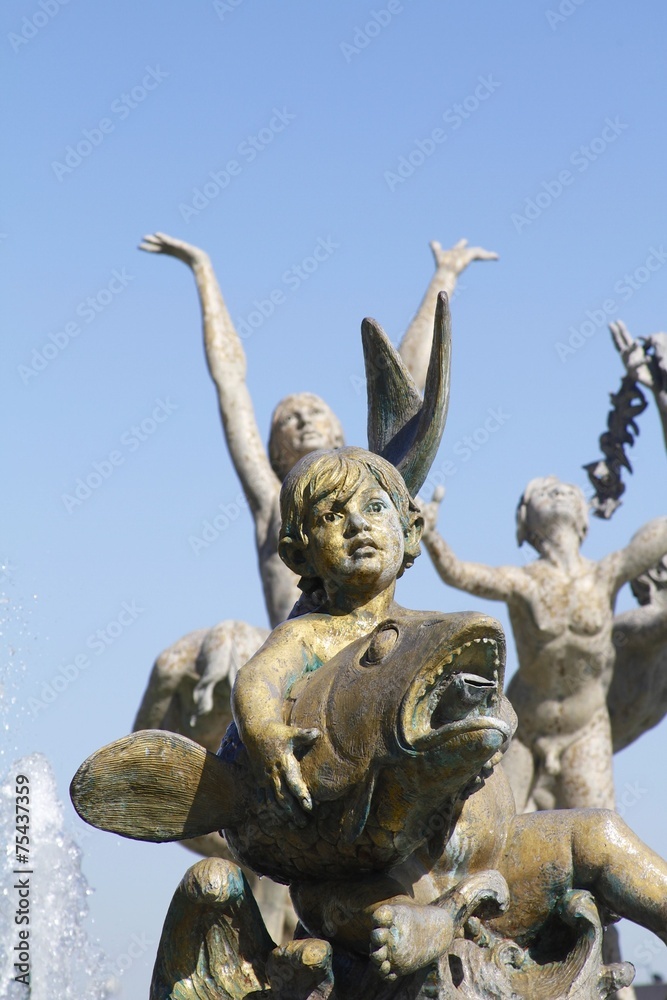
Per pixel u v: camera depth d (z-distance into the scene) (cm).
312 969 402
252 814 420
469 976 413
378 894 406
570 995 416
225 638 1345
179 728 1384
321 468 445
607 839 438
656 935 432
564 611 1473
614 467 1425
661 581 1511
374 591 442
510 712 412
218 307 1584
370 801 389
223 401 1512
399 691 385
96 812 420
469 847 432
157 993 417
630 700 1524
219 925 414
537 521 1509
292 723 406
